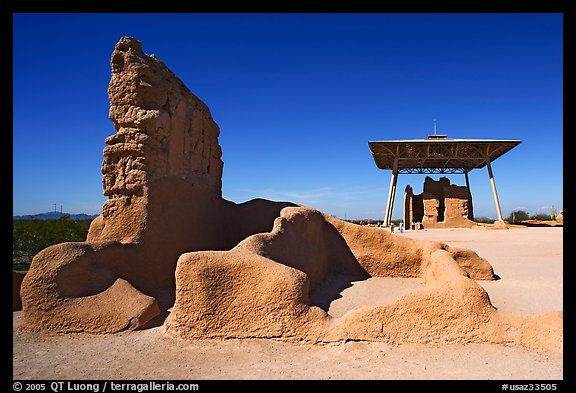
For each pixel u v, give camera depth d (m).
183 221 8.31
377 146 29.94
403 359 4.57
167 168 7.86
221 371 4.39
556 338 4.77
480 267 10.05
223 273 5.38
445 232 25.83
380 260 10.09
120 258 6.86
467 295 5.12
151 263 7.34
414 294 5.21
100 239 7.48
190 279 5.36
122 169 7.48
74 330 5.68
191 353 4.89
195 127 9.12
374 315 5.11
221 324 5.25
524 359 4.54
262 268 5.35
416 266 9.95
